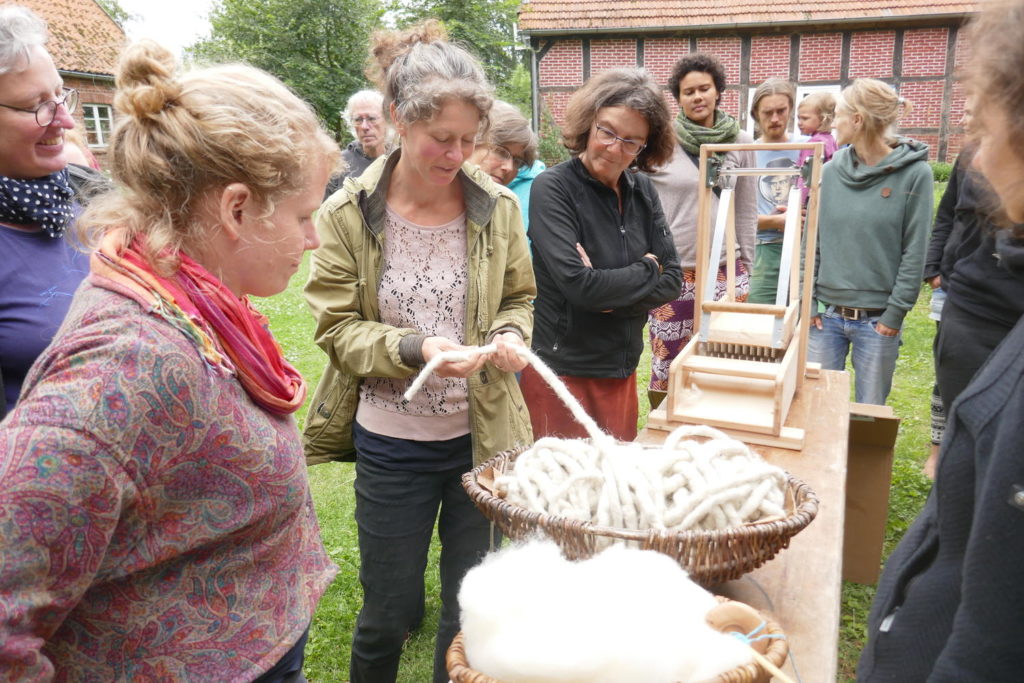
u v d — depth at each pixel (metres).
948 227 3.16
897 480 3.53
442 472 1.82
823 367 3.42
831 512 1.53
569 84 14.06
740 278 3.45
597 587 0.82
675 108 13.67
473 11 29.30
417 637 2.52
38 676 0.80
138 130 0.86
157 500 0.85
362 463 1.82
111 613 0.88
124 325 0.81
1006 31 0.71
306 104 0.96
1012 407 0.76
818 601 1.22
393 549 1.81
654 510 1.10
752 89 13.81
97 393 0.77
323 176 0.98
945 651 0.79
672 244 2.46
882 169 3.06
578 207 2.29
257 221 0.91
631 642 0.76
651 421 2.01
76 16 15.40
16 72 1.37
